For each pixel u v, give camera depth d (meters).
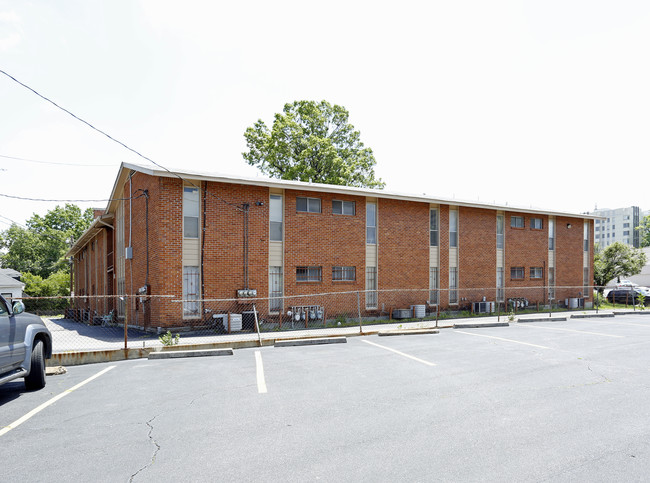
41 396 7.22
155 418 5.99
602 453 4.74
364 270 19.77
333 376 8.42
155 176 15.91
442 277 22.14
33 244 60.66
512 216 25.30
